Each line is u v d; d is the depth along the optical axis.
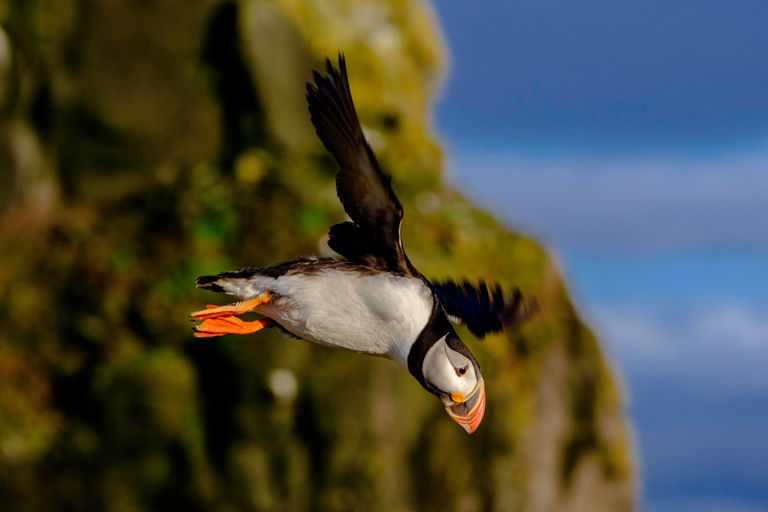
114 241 13.85
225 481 12.39
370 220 5.38
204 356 12.65
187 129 14.86
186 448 12.44
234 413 12.40
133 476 12.51
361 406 12.21
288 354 12.35
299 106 14.88
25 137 14.62
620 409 14.05
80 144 14.78
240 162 14.45
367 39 16.03
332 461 12.24
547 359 13.30
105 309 13.16
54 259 13.78
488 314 6.38
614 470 13.86
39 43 14.71
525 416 12.84
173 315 12.95
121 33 14.81
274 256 13.28
